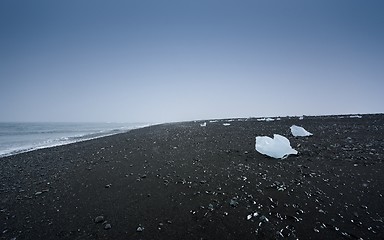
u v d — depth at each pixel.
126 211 4.65
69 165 8.69
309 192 5.23
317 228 3.81
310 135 12.79
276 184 5.75
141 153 10.15
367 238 3.53
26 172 8.00
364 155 8.18
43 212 4.79
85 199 5.35
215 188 5.64
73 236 3.86
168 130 20.09
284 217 4.18
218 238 3.63
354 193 5.11
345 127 15.77
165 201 5.03
